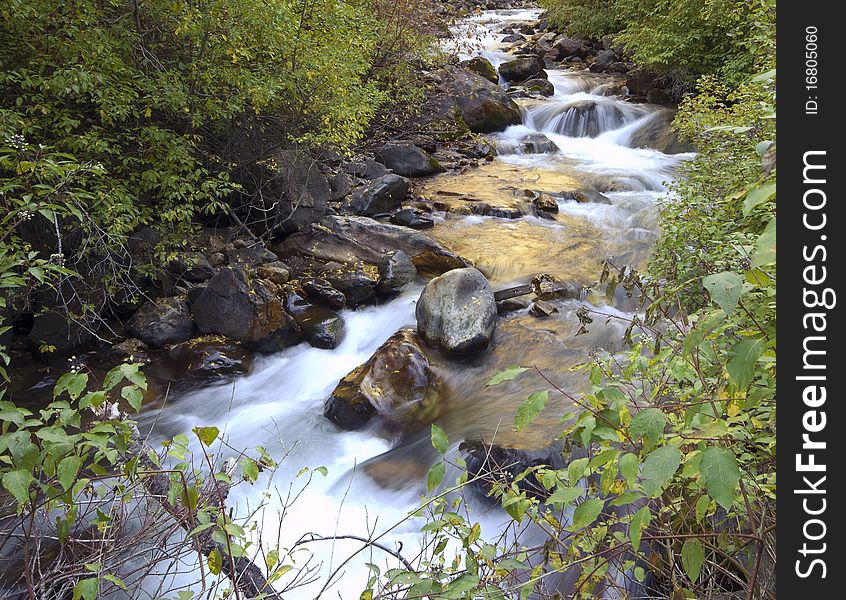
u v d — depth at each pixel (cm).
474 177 1079
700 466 135
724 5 1130
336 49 784
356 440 520
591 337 609
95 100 557
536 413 161
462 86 1335
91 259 621
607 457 167
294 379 605
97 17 599
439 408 532
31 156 478
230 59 692
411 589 182
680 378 216
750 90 605
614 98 1534
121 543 260
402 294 719
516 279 743
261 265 733
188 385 588
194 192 673
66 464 158
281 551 376
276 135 787
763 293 194
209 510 210
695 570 170
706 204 497
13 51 570
